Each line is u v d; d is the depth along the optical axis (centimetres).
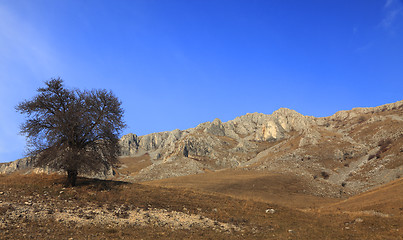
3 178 2925
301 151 15200
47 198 2361
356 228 2486
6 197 2184
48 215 1877
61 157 2792
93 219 1953
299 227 2448
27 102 2986
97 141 3206
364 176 11319
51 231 1612
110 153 3189
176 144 19812
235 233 2105
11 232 1499
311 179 10100
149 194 3017
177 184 9194
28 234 1509
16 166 15088
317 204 5931
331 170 12706
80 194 2639
